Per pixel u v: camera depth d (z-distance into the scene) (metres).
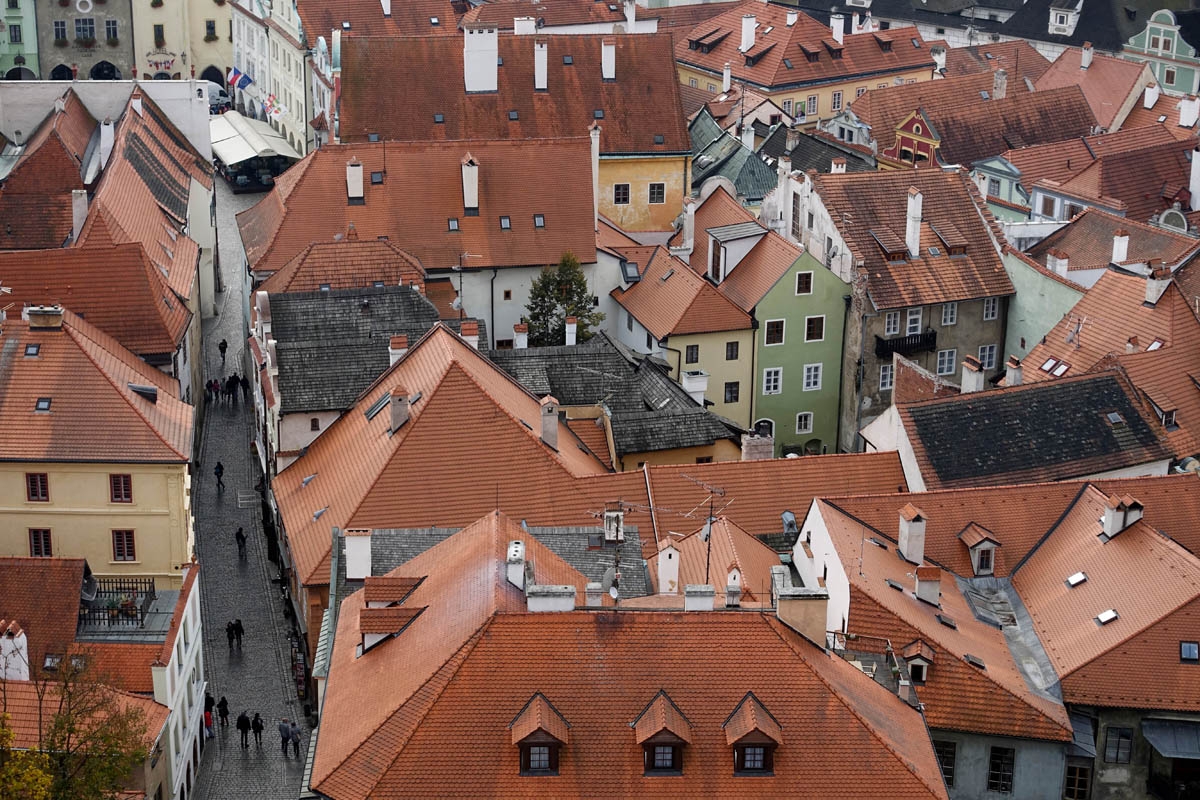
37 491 92.44
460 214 128.25
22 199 126.50
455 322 110.75
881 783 60.22
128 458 91.88
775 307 121.50
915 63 196.38
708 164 159.75
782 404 124.50
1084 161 155.50
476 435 90.19
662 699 60.84
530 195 129.75
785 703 61.25
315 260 116.62
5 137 150.25
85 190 132.25
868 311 122.25
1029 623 80.56
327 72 167.50
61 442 92.12
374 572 77.00
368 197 127.56
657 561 78.31
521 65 147.25
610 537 78.44
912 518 81.12
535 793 59.66
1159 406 102.31
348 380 100.62
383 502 88.19
